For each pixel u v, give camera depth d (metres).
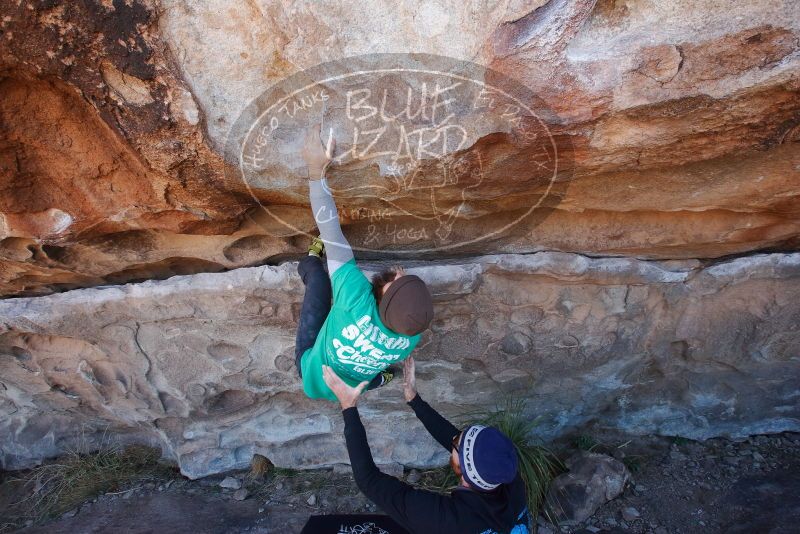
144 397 2.85
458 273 2.31
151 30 1.41
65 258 2.28
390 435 3.03
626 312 2.56
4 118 1.63
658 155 1.69
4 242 2.08
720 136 1.62
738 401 2.99
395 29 1.43
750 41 1.38
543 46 1.39
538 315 2.55
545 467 2.87
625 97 1.48
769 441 3.09
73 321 2.49
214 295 2.40
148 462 3.24
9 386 2.93
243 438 3.07
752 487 2.85
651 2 1.41
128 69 1.45
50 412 3.13
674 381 2.94
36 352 2.71
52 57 1.43
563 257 2.35
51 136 1.71
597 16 1.44
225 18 1.43
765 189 1.94
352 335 1.81
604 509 2.82
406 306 1.66
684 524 2.73
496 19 1.37
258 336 2.60
